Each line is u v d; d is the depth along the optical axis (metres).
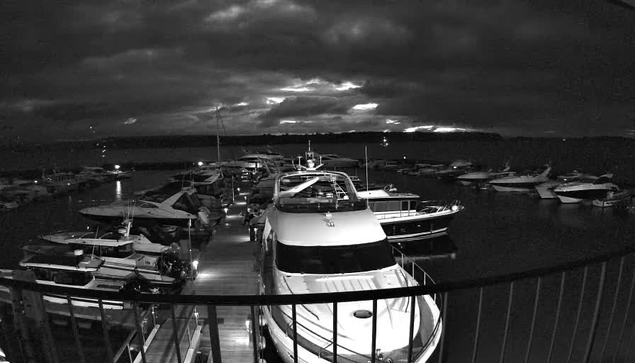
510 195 40.09
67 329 11.59
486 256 22.55
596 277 18.38
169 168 71.00
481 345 11.99
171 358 8.59
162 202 23.72
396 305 7.35
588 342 2.67
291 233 8.92
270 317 7.63
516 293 16.47
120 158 112.25
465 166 56.31
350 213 9.94
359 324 6.82
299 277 8.10
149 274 13.93
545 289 16.92
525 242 25.09
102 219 22.86
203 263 14.42
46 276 13.66
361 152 114.81
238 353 8.96
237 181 40.66
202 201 29.53
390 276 8.23
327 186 17.81
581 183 36.00
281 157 51.94
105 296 2.05
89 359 10.09
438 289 1.99
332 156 62.88
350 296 1.92
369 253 8.67
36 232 27.75
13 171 57.72
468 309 14.82
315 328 6.77
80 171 57.44
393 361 6.45
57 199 40.34
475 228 28.31
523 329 13.10
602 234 26.52
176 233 20.94
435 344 6.86
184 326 9.97
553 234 26.67
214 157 108.94
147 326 10.21
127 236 15.96
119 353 8.45
